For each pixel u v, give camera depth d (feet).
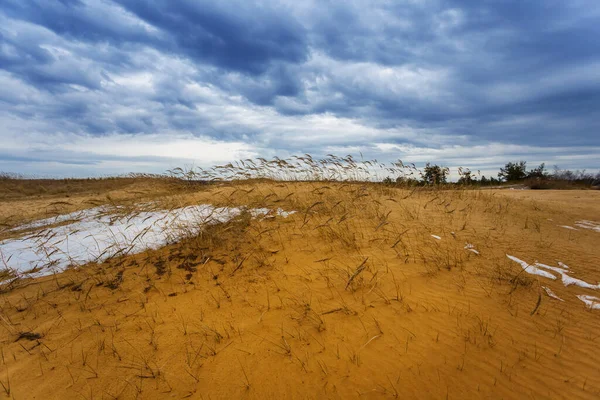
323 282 15.78
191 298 15.05
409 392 9.45
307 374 10.24
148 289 16.05
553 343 11.55
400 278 15.92
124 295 15.58
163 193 37.76
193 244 21.24
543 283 15.76
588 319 13.02
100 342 12.23
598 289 15.38
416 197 36.37
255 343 11.75
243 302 14.46
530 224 26.61
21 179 82.89
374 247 19.72
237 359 11.02
